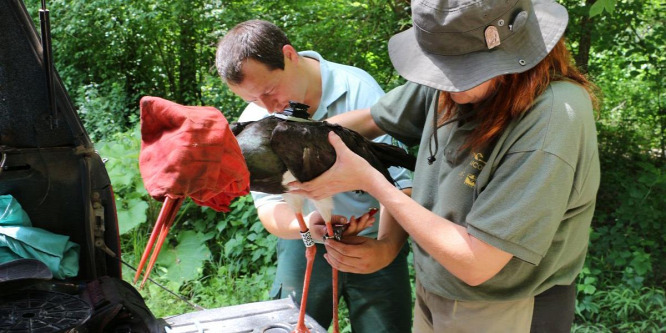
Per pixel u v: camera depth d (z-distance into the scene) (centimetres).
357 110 256
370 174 202
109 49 885
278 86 253
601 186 673
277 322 229
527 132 184
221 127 169
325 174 205
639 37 688
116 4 825
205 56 866
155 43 888
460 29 178
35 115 210
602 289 517
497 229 183
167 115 169
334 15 697
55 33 872
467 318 214
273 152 205
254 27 250
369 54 679
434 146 221
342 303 466
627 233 573
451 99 208
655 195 610
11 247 214
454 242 189
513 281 202
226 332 221
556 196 181
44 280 206
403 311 280
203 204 186
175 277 518
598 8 414
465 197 205
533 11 186
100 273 234
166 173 162
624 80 828
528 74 184
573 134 181
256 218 562
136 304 211
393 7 664
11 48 200
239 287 503
